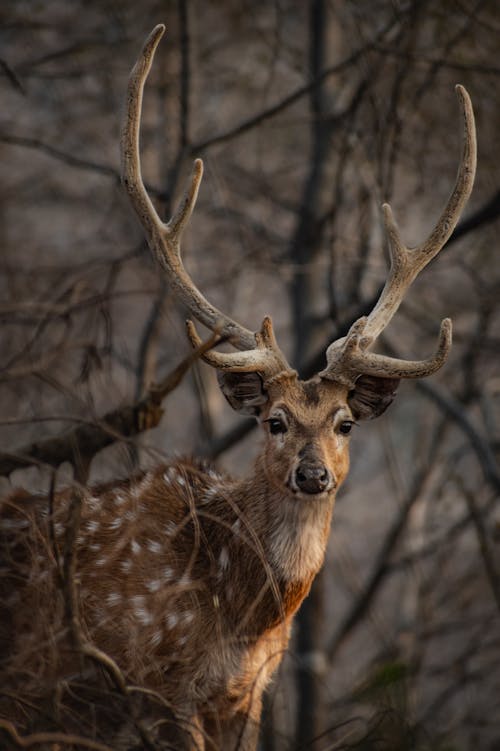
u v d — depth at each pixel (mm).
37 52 18312
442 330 9195
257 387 9641
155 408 9398
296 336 17922
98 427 8570
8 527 9016
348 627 19375
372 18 16438
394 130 14680
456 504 22031
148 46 9188
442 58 14102
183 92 14656
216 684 9312
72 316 10820
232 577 9477
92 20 19000
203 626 9328
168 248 9594
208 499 9938
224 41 19141
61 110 19203
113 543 9555
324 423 9359
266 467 9461
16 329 11750
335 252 15617
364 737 9102
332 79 17375
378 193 13953
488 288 17594
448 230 10016
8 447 9398
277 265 16078
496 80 15836
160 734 9234
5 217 18172
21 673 8141
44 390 10906
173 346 17641
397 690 13344
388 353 18344
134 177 9484
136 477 10031
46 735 7133
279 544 9414
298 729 17188
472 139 9883
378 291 13070
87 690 8547
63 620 8023
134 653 8719
